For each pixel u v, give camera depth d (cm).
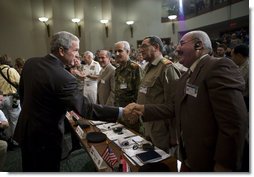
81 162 291
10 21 941
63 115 164
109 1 1060
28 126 156
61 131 162
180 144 137
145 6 1102
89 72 408
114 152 171
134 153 164
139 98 203
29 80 156
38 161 158
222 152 106
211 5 828
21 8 962
